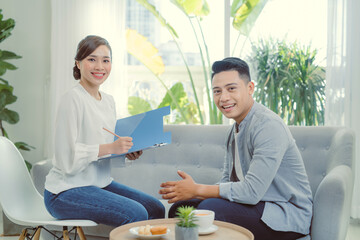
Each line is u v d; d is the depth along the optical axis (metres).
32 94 4.18
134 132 2.09
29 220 2.03
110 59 2.19
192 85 4.46
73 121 2.00
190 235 1.41
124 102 4.01
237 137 2.03
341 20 3.80
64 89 4.00
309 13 4.35
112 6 3.98
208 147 2.71
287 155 1.98
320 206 1.96
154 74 4.39
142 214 1.97
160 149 2.78
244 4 4.29
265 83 4.36
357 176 3.74
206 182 2.67
